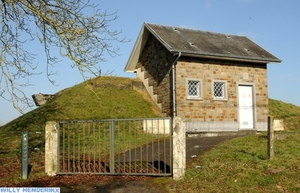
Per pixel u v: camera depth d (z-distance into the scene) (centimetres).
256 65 2181
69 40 1052
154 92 2141
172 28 2234
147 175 1031
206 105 1992
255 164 1038
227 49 2109
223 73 2069
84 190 925
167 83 2006
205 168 1039
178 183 952
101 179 1016
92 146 1484
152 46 2200
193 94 2000
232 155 1139
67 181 1005
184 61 1972
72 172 1082
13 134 1720
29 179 1044
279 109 2405
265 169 995
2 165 1241
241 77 2122
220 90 2073
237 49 2164
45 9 1056
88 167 1146
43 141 1588
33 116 1922
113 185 960
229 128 2038
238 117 2078
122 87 2252
